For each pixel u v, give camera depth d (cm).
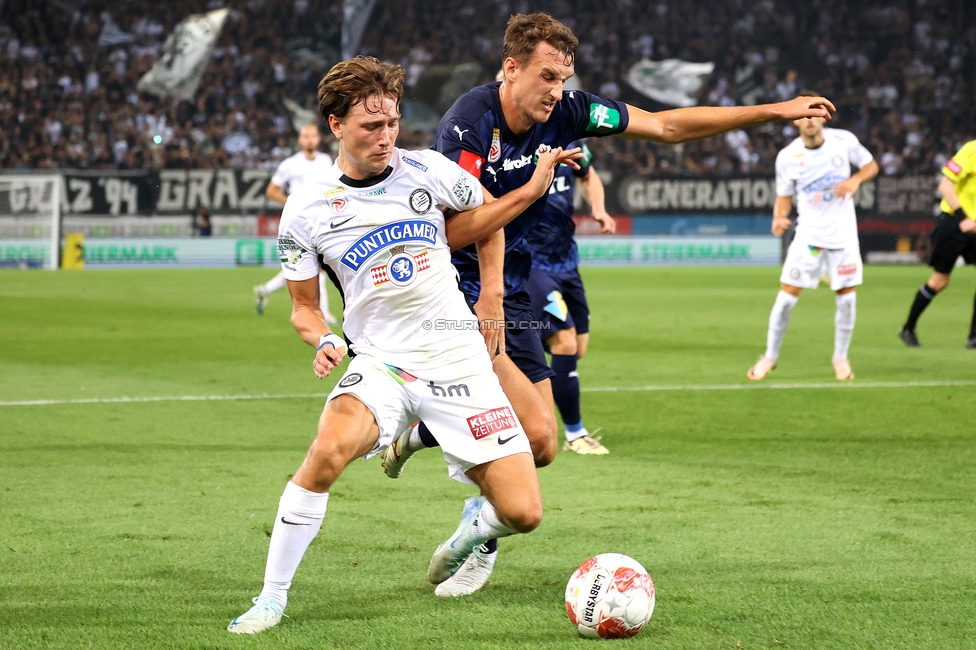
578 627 686
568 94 873
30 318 2906
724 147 6197
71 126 6216
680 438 1386
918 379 1886
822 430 1434
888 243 5591
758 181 5681
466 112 827
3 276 4603
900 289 4038
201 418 1509
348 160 723
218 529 942
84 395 1698
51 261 5153
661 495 1080
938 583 795
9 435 1372
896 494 1082
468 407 737
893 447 1322
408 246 731
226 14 6494
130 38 6581
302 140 2786
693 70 6794
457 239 767
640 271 5097
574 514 1003
